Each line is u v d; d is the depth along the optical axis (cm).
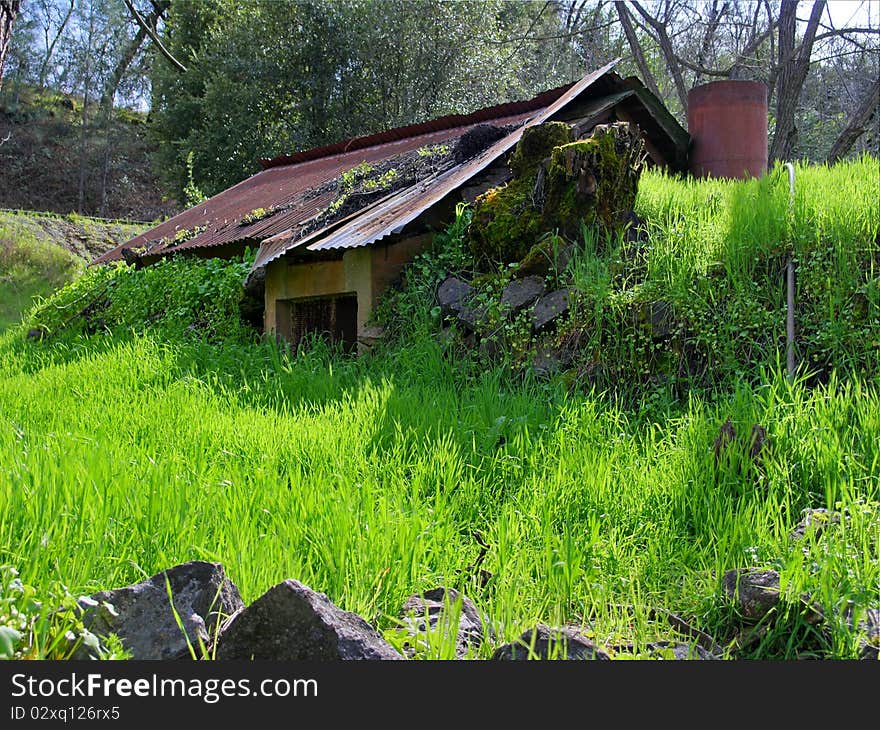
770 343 701
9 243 2339
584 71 3600
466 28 2889
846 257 720
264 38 2886
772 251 760
